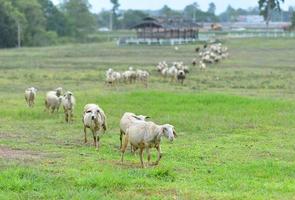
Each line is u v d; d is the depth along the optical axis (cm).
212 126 2827
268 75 5928
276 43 11725
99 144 2366
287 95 4325
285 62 7706
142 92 4025
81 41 16350
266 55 9038
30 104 3622
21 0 14938
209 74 6041
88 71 6444
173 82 5300
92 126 2272
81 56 9338
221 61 7888
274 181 1720
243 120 2988
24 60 8469
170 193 1534
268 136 2597
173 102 3591
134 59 8456
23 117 3106
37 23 15275
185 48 10981
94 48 11775
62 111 3325
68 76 5847
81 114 3198
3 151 2120
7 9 13550
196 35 13800
